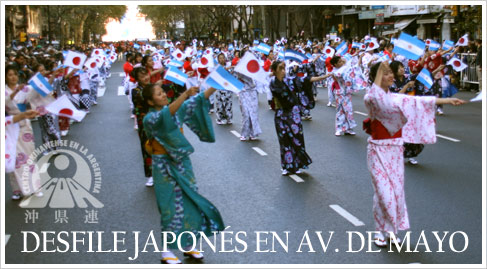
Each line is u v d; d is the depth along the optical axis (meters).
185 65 15.27
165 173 5.97
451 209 7.82
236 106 20.67
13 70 8.71
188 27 85.94
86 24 108.12
